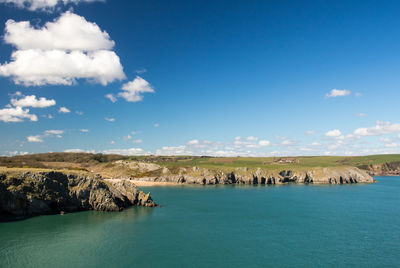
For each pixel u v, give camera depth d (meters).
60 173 104.38
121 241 71.00
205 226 87.06
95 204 106.19
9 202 87.94
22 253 61.28
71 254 61.50
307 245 70.19
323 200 141.00
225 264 58.22
